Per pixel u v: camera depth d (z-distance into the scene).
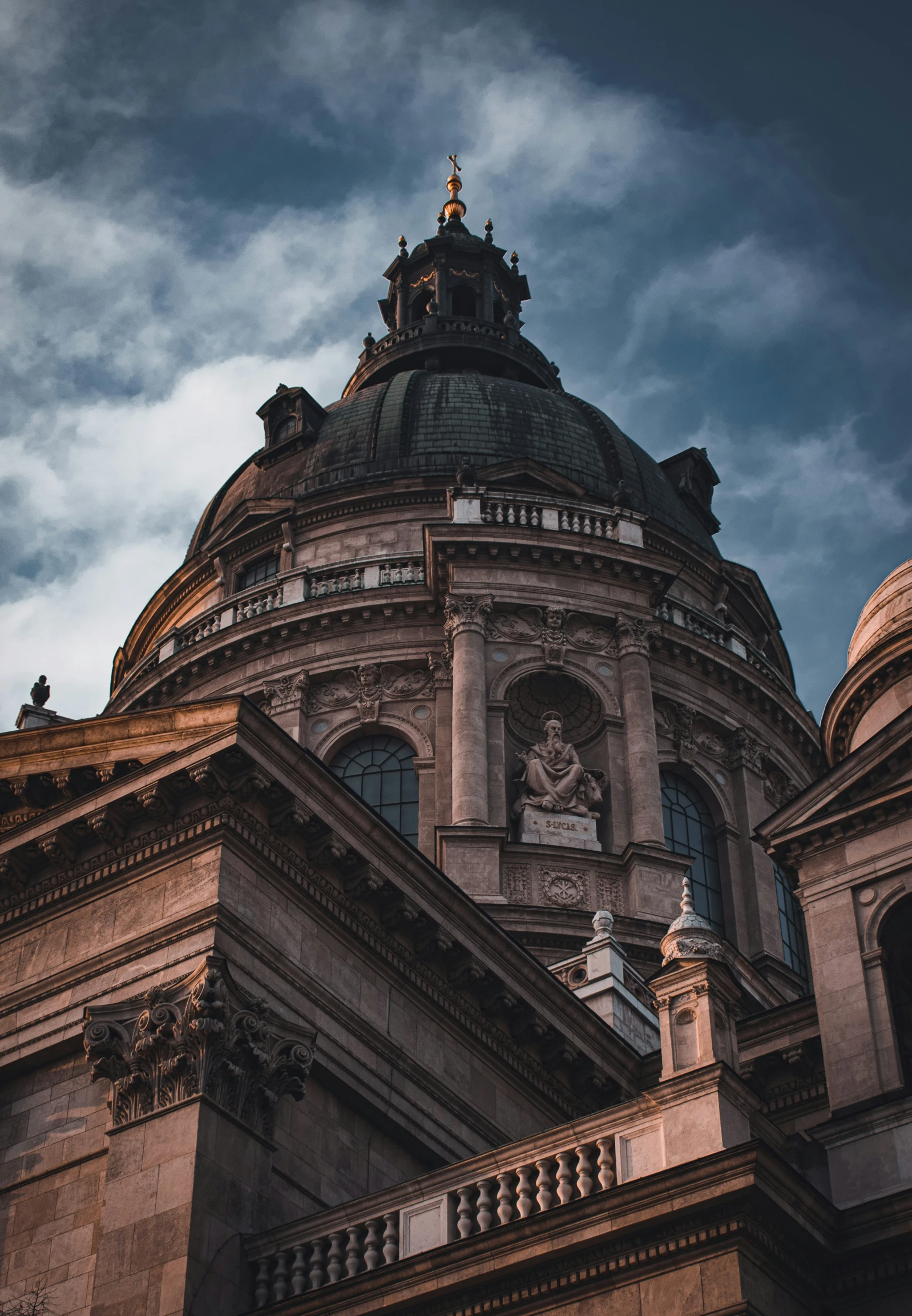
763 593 64.19
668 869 47.72
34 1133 26.45
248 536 59.59
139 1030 25.44
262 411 65.75
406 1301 21.77
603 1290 20.92
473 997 30.48
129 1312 22.89
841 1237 21.97
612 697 51.72
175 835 27.36
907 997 26.09
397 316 74.44
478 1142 29.48
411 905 28.95
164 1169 23.94
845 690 33.50
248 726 27.11
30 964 28.00
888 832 27.09
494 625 52.03
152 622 63.97
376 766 51.59
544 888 46.84
